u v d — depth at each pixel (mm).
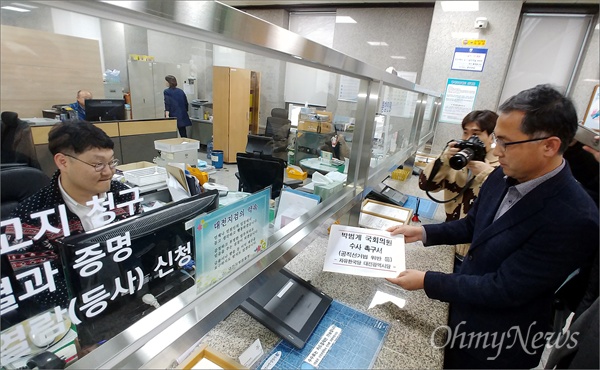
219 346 737
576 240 702
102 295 477
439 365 755
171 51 1828
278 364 716
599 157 1505
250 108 3418
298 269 1102
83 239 425
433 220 1765
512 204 829
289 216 1040
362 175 1336
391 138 1922
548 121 677
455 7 3953
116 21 391
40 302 397
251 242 711
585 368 750
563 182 733
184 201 628
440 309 962
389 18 4742
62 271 412
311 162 1710
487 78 4012
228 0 5234
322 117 1867
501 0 3752
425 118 2854
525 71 4180
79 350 468
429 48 4176
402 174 2480
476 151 1528
